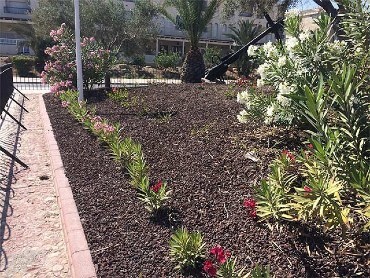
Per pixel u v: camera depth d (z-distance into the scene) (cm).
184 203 341
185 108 711
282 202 295
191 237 263
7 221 369
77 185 400
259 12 1362
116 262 267
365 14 340
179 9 1602
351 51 366
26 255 315
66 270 295
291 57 395
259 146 445
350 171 254
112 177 416
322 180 243
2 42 3206
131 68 2459
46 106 872
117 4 2523
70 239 297
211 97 824
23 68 2442
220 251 232
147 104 768
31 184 459
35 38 2520
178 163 431
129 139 468
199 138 509
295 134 438
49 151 542
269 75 419
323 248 266
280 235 283
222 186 367
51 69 1059
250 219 308
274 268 250
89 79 1061
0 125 748
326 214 246
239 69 1706
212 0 1573
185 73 1650
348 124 275
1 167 516
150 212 331
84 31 2394
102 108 768
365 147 284
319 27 389
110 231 307
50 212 388
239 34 1995
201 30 1625
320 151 254
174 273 254
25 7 3547
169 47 3872
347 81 269
